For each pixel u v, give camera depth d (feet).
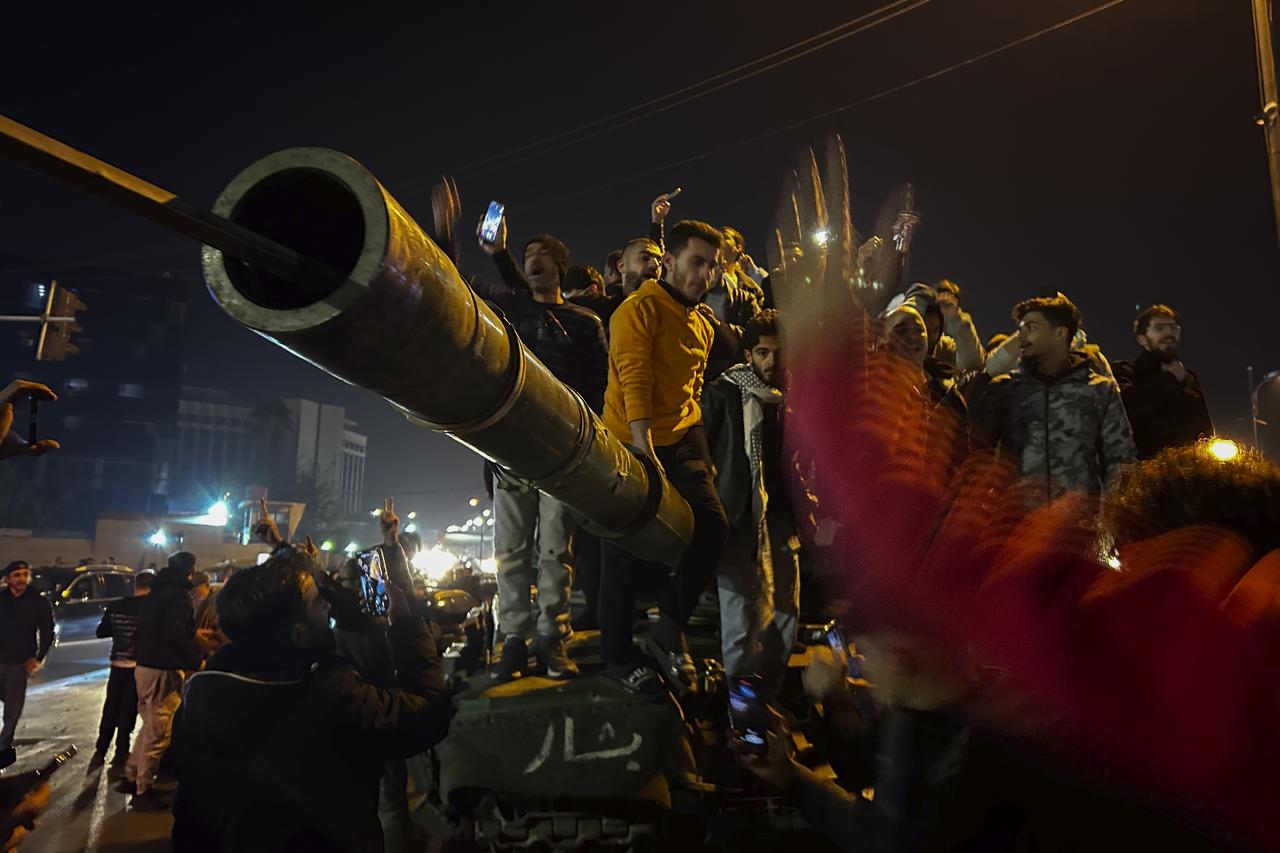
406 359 5.22
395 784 13.64
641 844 10.62
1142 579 4.83
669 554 10.89
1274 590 4.61
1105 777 4.65
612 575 11.73
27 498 191.31
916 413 7.13
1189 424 17.93
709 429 12.98
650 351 11.97
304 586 9.27
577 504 8.86
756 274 22.63
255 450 331.77
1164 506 5.22
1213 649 4.53
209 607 29.17
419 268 4.77
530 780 10.68
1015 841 4.87
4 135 3.28
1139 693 4.62
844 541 6.22
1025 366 15.58
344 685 9.24
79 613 79.15
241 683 8.98
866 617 5.76
